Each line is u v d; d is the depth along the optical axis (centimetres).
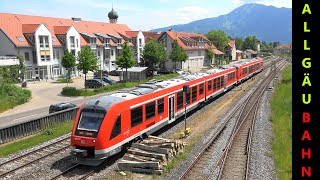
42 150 1750
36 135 2080
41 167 1486
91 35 6244
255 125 2230
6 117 2712
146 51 5862
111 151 1465
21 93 3478
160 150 1514
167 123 2088
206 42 8881
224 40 9956
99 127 1417
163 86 2100
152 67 5938
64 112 2402
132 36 7369
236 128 2145
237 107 2892
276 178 1341
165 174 1387
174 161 1516
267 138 1920
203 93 2845
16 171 1438
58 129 2183
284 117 2422
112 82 4650
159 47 6000
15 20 5219
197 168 1446
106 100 1532
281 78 5306
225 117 2484
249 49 14025
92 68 4259
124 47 4809
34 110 2998
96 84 4400
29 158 1623
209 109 2855
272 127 2178
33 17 5694
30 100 3531
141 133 1741
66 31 5591
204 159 1560
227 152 1623
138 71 4862
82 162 1454
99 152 1411
